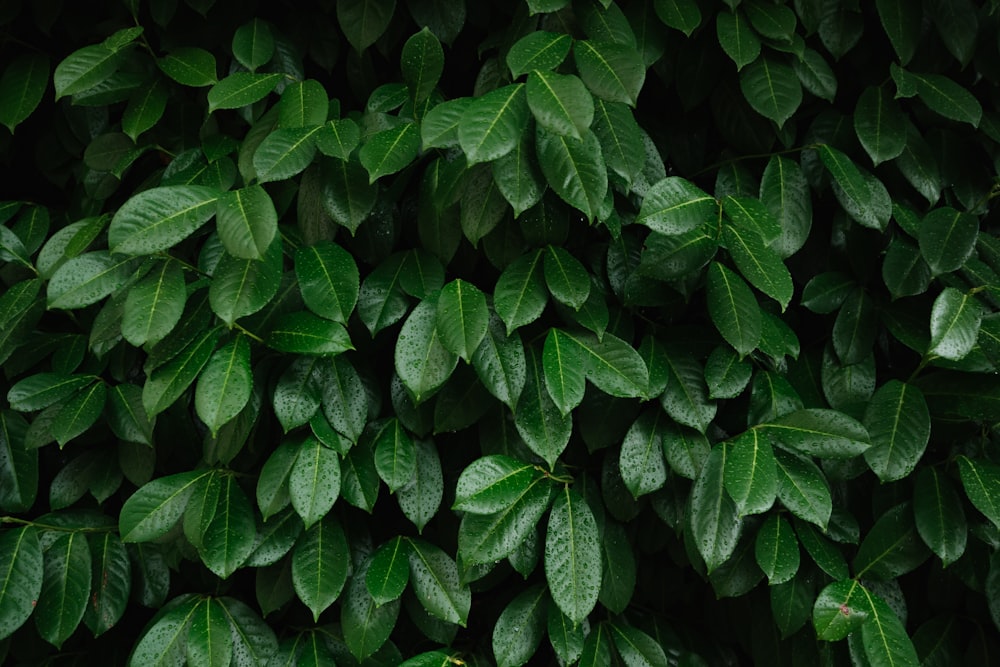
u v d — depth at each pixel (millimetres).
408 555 1742
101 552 1778
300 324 1664
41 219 1854
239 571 1863
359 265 1809
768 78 1743
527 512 1688
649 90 1834
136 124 1753
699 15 1729
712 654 1877
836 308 1784
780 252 1742
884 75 1837
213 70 1748
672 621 1896
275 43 1813
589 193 1623
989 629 1823
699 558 1746
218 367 1636
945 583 1820
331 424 1698
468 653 1797
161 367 1655
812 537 1726
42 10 1848
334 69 1869
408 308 1730
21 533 1739
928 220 1739
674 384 1729
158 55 1844
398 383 1742
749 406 1728
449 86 1853
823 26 1792
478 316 1638
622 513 1776
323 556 1720
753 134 1798
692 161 1835
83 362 1804
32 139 1926
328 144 1648
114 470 1818
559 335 1690
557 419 1693
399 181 1734
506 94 1614
